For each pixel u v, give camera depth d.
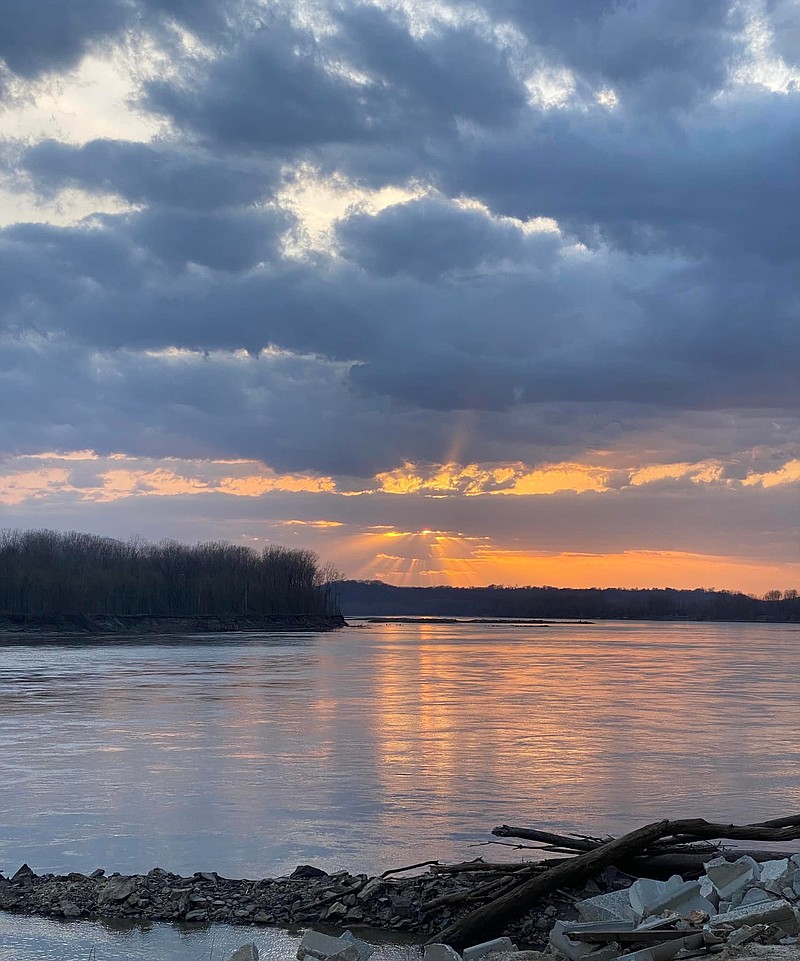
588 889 19.52
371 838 26.83
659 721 55.06
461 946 18.34
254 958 15.77
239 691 73.62
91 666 105.00
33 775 36.53
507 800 31.91
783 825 20.28
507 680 87.81
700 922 15.79
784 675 96.38
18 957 17.38
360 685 80.31
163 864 24.30
